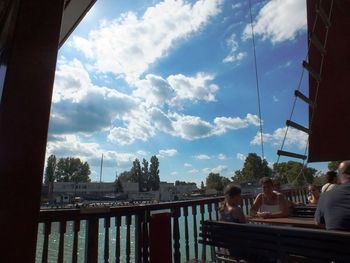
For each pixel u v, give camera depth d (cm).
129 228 326
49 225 262
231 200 362
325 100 411
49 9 163
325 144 407
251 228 245
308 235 208
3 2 184
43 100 152
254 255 291
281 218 408
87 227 293
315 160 412
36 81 152
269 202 444
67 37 340
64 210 272
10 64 147
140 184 12562
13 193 139
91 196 9262
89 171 13188
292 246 216
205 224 284
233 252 310
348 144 390
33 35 156
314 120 417
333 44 408
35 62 154
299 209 442
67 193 8856
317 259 201
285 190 690
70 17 297
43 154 148
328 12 414
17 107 146
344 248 190
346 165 287
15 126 144
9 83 145
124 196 9856
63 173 12625
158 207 359
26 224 139
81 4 278
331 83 408
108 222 308
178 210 388
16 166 141
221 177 10869
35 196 143
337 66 405
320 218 273
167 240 353
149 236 338
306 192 844
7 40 165
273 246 228
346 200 252
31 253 138
